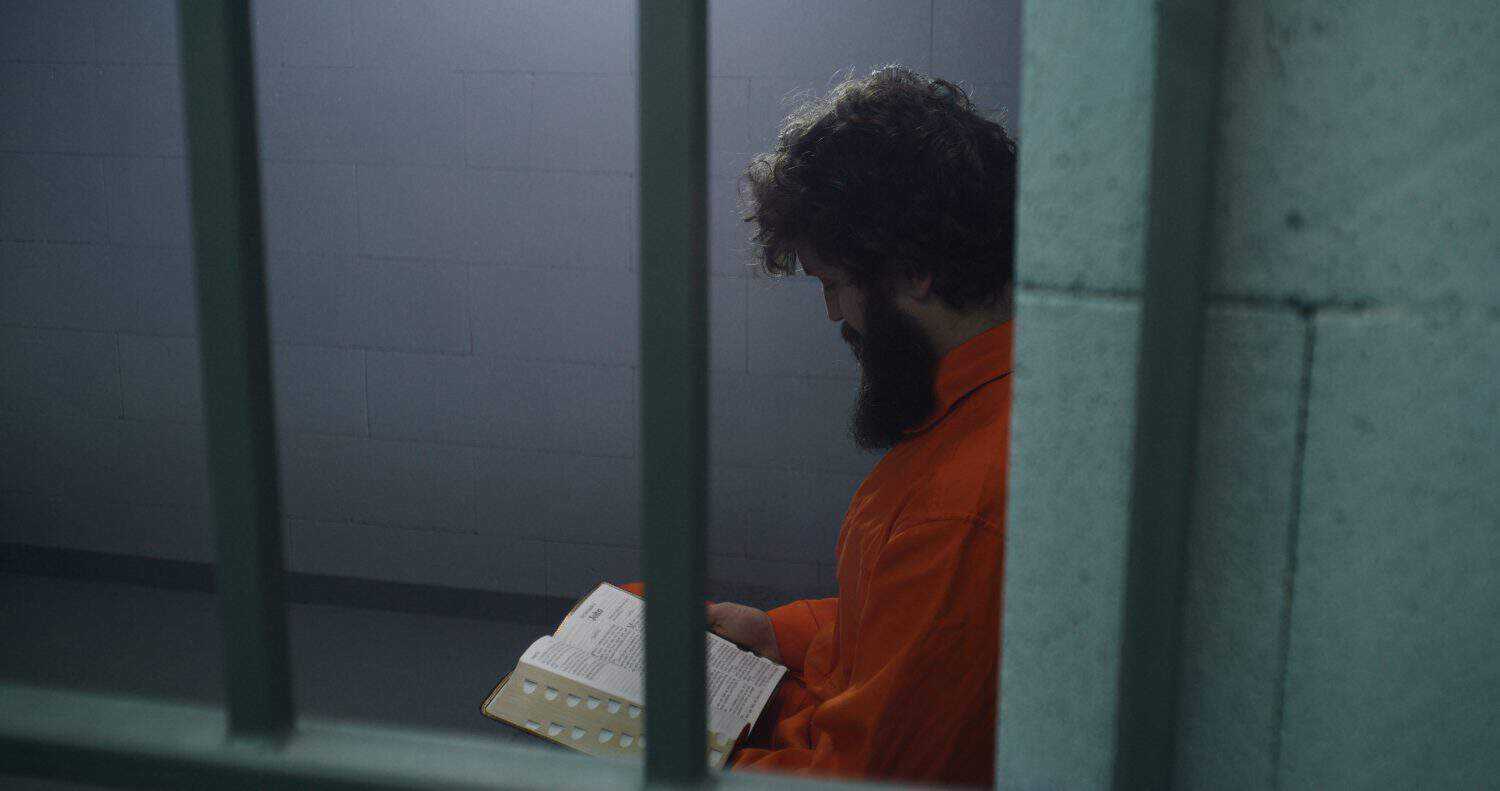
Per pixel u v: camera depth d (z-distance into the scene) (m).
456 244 3.17
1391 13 0.48
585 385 3.19
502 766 0.63
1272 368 0.52
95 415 3.52
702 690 0.60
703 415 0.57
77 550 3.62
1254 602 0.54
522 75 3.03
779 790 0.61
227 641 0.63
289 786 0.64
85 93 3.30
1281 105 0.49
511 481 3.30
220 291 0.59
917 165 1.16
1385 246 0.49
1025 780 0.59
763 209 1.31
